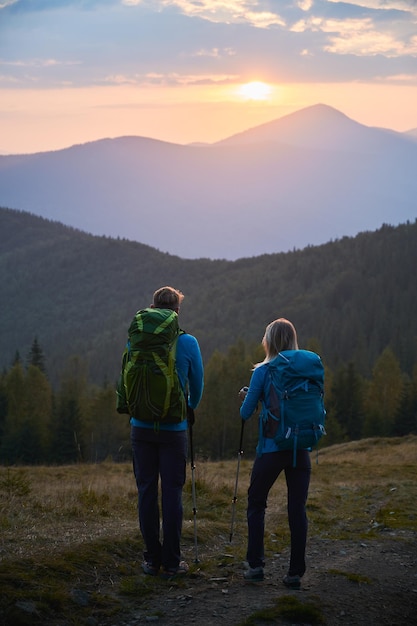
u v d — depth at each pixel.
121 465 19.78
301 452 5.40
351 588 5.38
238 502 9.54
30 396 67.56
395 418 64.19
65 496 9.53
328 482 13.52
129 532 6.65
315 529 8.26
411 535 7.52
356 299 176.88
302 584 5.46
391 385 73.19
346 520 8.88
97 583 5.27
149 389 5.35
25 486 9.70
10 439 57.25
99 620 4.65
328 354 134.12
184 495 9.82
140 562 5.88
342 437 58.56
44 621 4.49
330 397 66.00
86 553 5.74
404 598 5.23
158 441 5.57
